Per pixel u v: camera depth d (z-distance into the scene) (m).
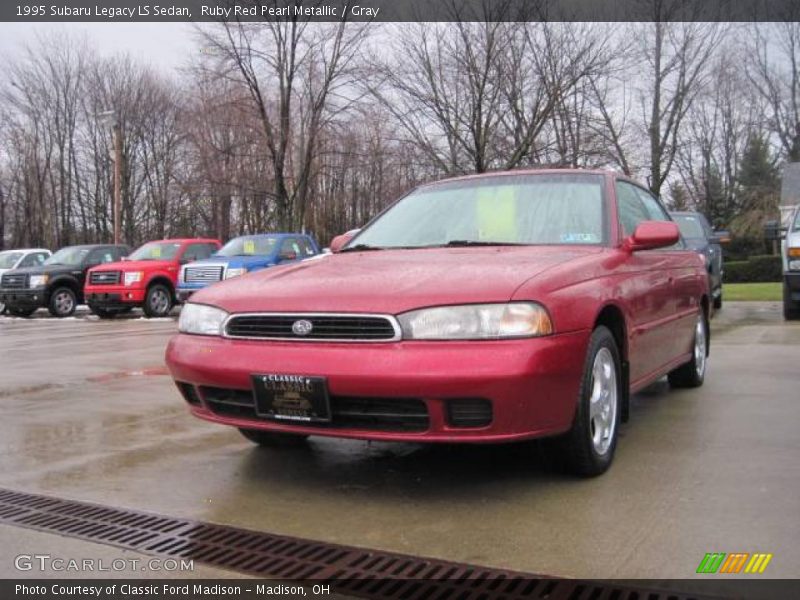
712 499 3.42
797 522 3.12
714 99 42.84
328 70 27.42
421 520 3.30
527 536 3.07
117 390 6.87
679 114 35.19
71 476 4.09
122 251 20.42
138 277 17.20
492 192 4.89
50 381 7.48
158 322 16.14
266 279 3.98
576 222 4.49
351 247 4.77
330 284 3.65
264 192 29.47
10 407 6.10
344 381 3.31
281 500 3.62
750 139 47.84
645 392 6.06
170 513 3.48
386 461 4.23
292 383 3.42
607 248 4.29
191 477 4.03
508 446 4.45
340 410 3.42
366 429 3.40
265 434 4.51
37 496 3.76
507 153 26.45
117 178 30.09
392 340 3.33
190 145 35.72
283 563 2.92
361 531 3.20
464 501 3.52
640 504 3.39
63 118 48.88
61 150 48.97
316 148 29.28
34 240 49.66
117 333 13.28
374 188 42.06
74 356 9.67
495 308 3.29
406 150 27.30
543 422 3.34
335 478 3.95
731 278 33.03
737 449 4.25
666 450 4.26
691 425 4.86
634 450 4.28
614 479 3.76
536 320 3.31
